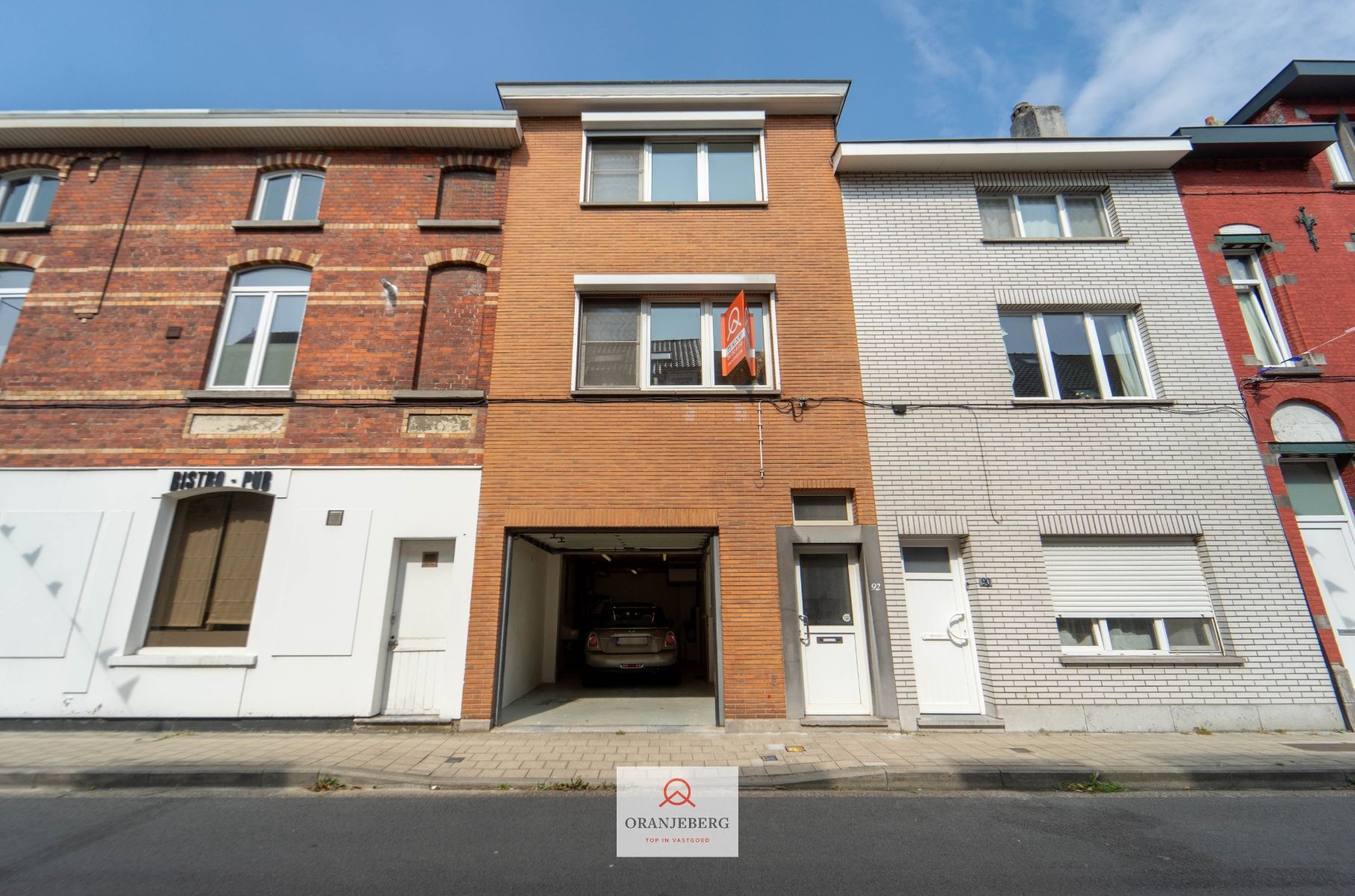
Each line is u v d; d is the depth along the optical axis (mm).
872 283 8805
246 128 9016
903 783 5469
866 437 8109
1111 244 9023
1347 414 8320
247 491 7781
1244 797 5223
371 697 7086
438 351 8516
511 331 8477
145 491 7672
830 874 3707
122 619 7262
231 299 8703
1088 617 7613
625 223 9094
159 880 3586
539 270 8797
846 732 7012
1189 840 4246
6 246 8703
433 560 7758
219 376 8375
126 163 9102
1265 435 8203
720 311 8867
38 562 7371
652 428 8078
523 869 3760
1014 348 8766
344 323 8445
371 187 9148
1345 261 9055
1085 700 7246
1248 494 7957
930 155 9062
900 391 8312
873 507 7828
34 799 5090
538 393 8195
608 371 8594
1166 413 8234
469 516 7707
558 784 5320
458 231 8984
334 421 7996
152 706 7031
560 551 10523
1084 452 8062
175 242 8773
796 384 8312
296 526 7578
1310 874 3719
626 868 3777
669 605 15164
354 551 7531
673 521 7742
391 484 7785
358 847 4078
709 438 8055
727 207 9219
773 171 9445
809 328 8578
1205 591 7738
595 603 13969
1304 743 6590
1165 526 7793
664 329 8812
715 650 7535
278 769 5484
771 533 7719
